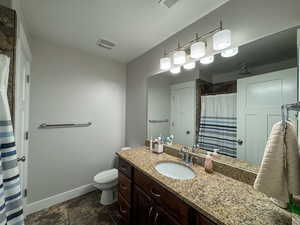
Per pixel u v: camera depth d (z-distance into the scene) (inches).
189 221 31.7
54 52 73.1
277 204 29.4
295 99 33.7
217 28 47.8
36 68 67.9
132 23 57.6
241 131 44.5
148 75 80.3
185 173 51.0
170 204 36.8
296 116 32.8
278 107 36.5
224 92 48.4
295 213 23.8
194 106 58.2
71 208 71.0
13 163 25.6
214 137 51.4
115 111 96.3
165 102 70.6
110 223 62.2
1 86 25.3
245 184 38.5
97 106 88.3
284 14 34.5
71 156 79.3
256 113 40.9
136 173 51.4
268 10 36.9
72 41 71.7
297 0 32.8
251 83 41.8
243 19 41.6
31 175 67.4
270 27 36.7
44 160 71.0
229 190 35.2
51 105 72.5
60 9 50.1
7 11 38.0
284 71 35.4
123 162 59.9
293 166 25.4
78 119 81.0
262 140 39.8
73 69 79.0
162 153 65.9
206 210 27.6
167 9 49.6
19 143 50.7
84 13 52.3
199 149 56.1
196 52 49.3
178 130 64.3
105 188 71.2
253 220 25.4
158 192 40.9
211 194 33.2
